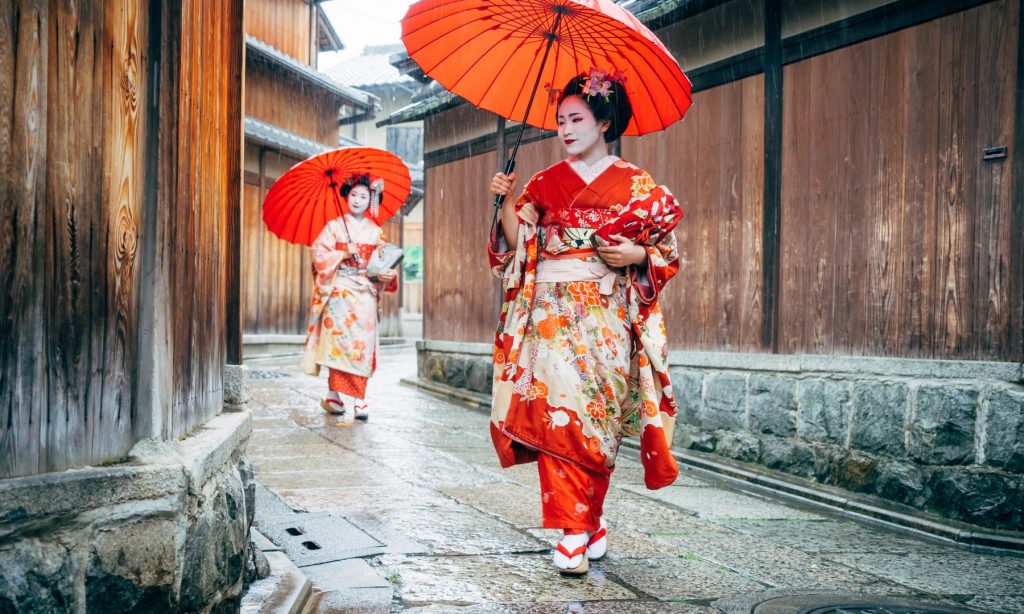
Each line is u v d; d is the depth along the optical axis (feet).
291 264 56.03
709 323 20.76
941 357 15.31
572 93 10.83
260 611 7.93
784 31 18.72
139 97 6.39
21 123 5.13
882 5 16.52
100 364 5.94
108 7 5.95
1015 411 13.80
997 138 14.42
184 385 7.41
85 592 5.44
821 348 17.80
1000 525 13.84
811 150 18.12
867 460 16.29
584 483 10.44
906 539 13.98
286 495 14.01
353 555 10.75
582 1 9.59
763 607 9.68
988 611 10.21
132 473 5.78
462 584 9.87
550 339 10.62
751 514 15.08
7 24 5.00
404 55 35.01
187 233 7.47
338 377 22.68
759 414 18.95
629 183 10.69
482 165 30.89
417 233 86.07
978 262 14.73
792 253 18.53
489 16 10.81
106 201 5.98
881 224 16.52
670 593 10.02
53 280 5.44
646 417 10.70
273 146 51.83
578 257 10.73
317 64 65.98
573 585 10.07
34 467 5.30
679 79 10.53
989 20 14.58
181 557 6.07
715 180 20.63
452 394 30.09
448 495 14.66
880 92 16.60
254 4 56.59
